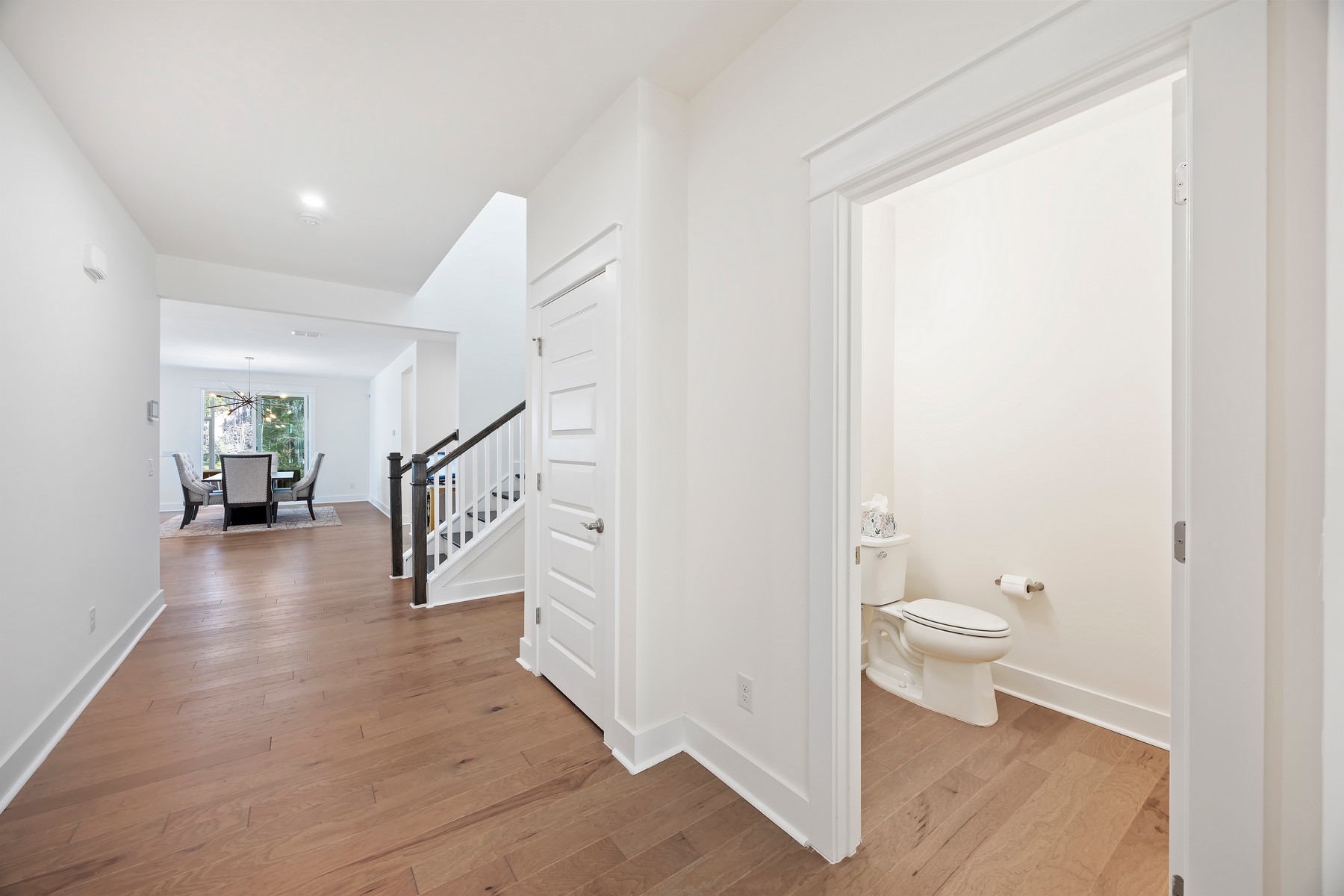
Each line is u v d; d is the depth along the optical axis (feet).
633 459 6.58
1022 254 8.45
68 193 7.65
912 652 8.59
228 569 16.47
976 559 8.94
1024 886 4.77
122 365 9.97
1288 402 2.94
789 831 5.44
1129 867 4.98
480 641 10.69
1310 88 2.85
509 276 18.54
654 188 6.70
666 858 5.09
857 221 5.23
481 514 17.33
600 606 7.27
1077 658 7.80
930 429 9.58
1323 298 2.83
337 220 10.87
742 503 6.14
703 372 6.71
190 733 7.20
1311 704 2.91
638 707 6.56
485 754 6.77
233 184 9.28
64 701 7.31
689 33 5.91
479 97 7.00
